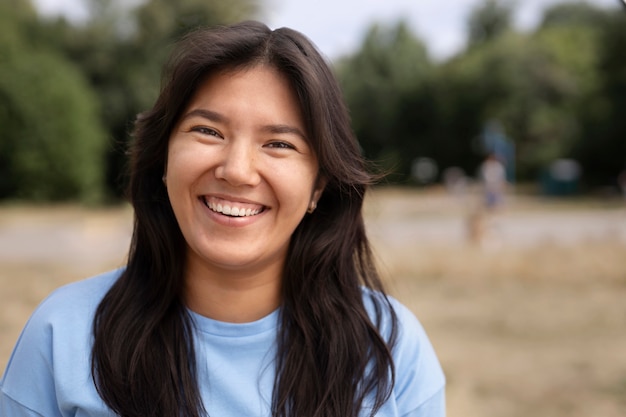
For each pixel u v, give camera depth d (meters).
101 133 23.97
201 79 1.42
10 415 1.51
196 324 1.55
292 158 1.44
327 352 1.58
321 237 1.62
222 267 1.51
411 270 8.20
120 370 1.47
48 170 21.69
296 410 1.52
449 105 35.12
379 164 1.66
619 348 5.39
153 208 1.58
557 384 4.59
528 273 8.04
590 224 15.11
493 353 5.19
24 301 6.09
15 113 21.25
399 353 1.63
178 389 1.49
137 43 26.08
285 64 1.41
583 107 32.19
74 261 8.85
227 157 1.40
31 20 26.31
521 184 32.50
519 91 33.69
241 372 1.53
